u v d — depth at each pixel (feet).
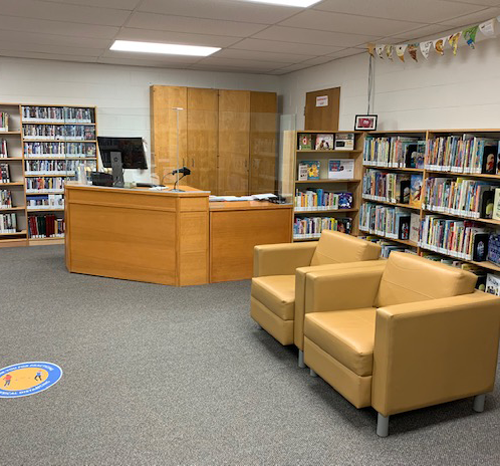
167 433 7.82
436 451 7.48
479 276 13.58
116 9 13.08
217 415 8.38
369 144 17.57
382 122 18.25
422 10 12.71
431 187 14.47
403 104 17.11
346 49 18.38
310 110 23.34
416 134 16.63
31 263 18.43
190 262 15.76
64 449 7.37
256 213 16.48
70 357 10.52
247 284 16.14
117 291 15.16
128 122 17.12
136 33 16.05
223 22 14.42
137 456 7.24
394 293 9.55
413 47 15.30
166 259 15.75
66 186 16.80
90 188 16.30
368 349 7.82
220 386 9.38
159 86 22.63
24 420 8.13
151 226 15.72
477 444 7.69
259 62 21.88
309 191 17.85
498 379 9.91
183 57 20.74
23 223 22.22
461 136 13.84
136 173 16.62
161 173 17.16
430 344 7.81
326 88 21.85
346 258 11.19
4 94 21.31
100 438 7.66
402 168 15.79
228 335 11.89
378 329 7.62
